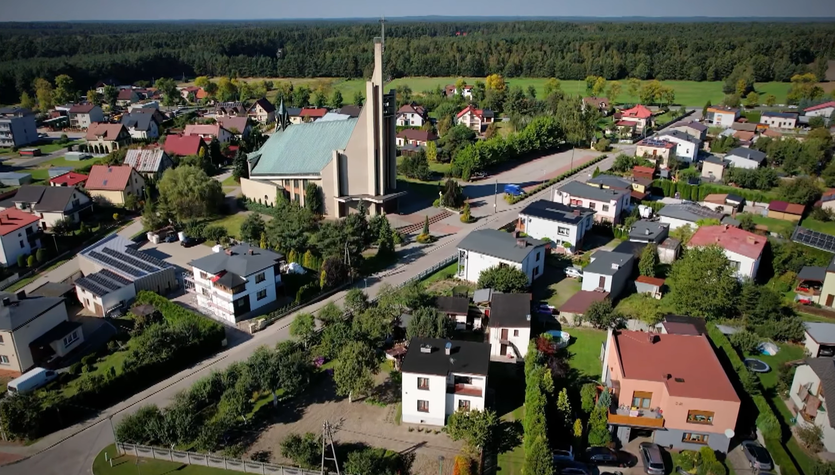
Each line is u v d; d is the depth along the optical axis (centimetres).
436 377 4991
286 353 5928
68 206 10062
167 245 9319
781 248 8162
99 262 7894
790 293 7706
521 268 7381
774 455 4628
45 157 15400
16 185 12694
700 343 5441
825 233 9481
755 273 7875
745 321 6756
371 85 9556
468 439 4728
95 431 5094
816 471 4494
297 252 8431
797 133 16725
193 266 7219
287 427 5141
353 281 7956
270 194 10694
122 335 6631
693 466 4591
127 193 11100
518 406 5412
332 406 5438
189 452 4747
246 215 10619
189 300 7550
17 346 5856
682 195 11700
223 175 13450
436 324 6094
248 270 7031
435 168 14150
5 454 4822
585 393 5181
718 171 12688
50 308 6244
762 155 13000
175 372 5962
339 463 4650
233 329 6794
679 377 4903
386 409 5403
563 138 16075
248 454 4809
